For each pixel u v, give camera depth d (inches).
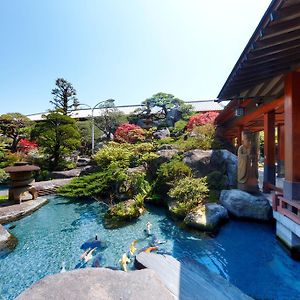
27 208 397.7
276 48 132.1
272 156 335.6
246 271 187.5
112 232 301.3
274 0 93.0
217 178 407.2
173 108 1042.7
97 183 478.3
